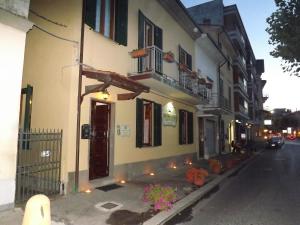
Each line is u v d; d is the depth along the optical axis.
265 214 6.56
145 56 10.05
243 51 37.88
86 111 7.88
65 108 7.38
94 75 7.59
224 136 24.59
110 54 9.05
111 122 9.15
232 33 33.00
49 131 7.59
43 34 8.17
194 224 5.86
